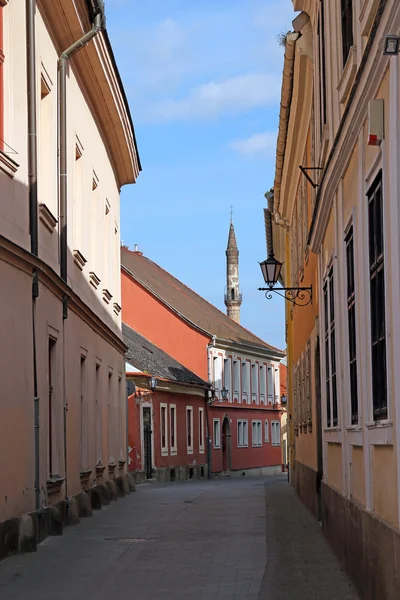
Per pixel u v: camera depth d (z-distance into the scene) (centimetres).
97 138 2647
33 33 1653
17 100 1569
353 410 1175
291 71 2147
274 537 1764
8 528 1420
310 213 2284
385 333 864
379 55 838
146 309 7056
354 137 1086
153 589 1191
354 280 1113
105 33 2139
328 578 1245
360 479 1102
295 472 3369
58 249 1950
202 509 2478
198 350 7006
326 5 1483
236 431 7550
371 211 963
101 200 2738
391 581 831
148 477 5259
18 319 1517
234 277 15088
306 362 2559
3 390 1408
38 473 1619
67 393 2020
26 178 1612
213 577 1285
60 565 1377
